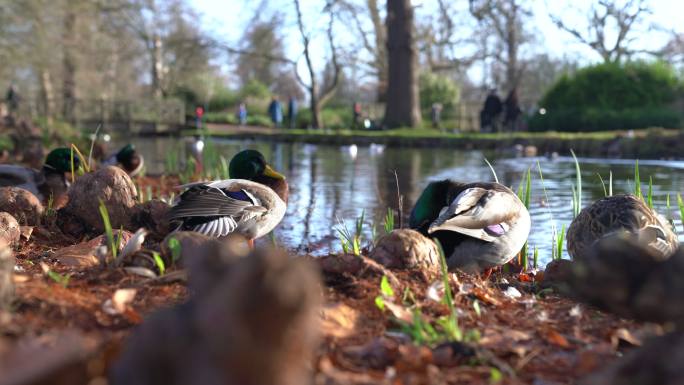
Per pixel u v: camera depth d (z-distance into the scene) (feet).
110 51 107.65
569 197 26.71
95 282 9.37
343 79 146.20
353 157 51.67
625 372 5.58
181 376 4.57
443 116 106.73
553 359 7.54
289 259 4.28
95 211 15.05
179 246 10.00
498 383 6.75
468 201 11.46
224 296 4.26
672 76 80.07
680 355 5.31
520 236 11.91
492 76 142.82
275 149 62.44
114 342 6.75
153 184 28.84
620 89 78.33
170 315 4.84
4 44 70.33
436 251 10.53
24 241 13.84
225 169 24.76
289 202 25.66
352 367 6.98
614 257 7.08
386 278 9.32
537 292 11.26
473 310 9.18
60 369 5.13
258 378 4.23
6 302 7.61
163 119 111.34
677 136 51.39
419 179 34.60
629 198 11.73
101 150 38.88
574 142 54.75
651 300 6.82
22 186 19.07
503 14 73.10
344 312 8.35
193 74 137.80
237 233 13.33
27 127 55.72
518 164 44.60
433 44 90.48
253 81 162.09
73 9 85.66
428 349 7.34
